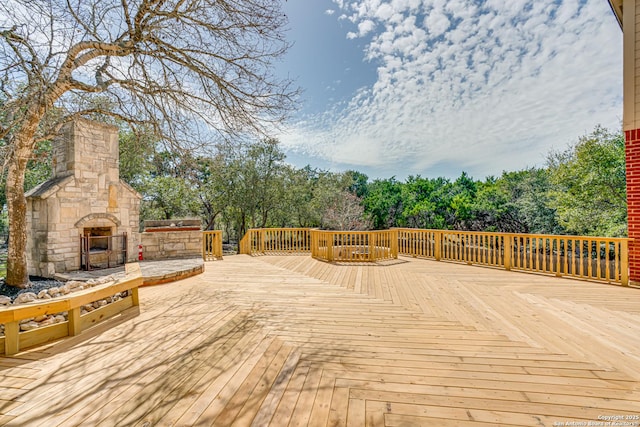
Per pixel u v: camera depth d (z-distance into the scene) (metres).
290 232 10.29
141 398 1.94
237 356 2.57
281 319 3.56
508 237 6.64
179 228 8.22
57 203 5.81
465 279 5.75
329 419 1.74
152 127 4.71
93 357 2.53
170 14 3.82
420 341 2.90
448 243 7.98
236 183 18.70
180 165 4.85
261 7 4.02
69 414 1.77
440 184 27.36
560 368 2.35
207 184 18.06
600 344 2.81
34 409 1.82
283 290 5.00
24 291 4.11
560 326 3.28
